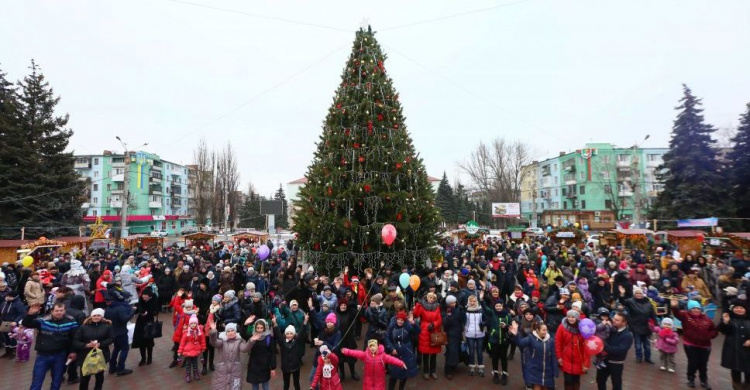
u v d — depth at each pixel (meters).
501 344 7.07
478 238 27.45
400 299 8.17
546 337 6.20
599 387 6.27
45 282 10.96
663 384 7.09
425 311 7.41
